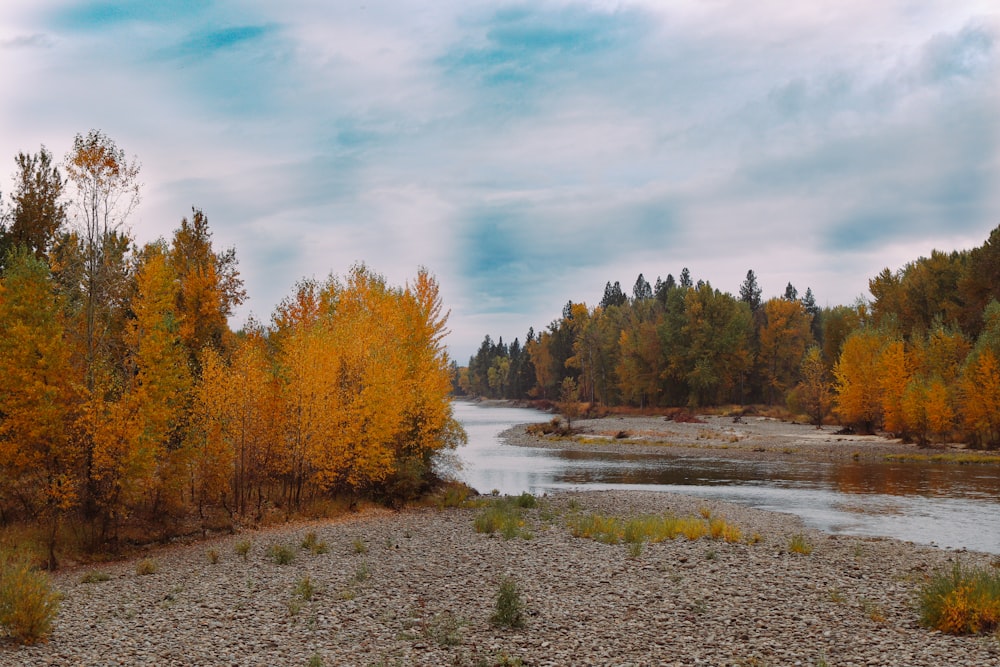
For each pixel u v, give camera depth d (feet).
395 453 111.04
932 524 90.94
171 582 56.95
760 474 150.41
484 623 43.86
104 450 70.90
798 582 55.01
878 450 183.21
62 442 70.74
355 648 38.86
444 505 107.55
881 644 38.58
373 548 71.61
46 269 73.87
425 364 113.91
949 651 36.88
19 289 70.44
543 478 150.00
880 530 86.99
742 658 36.73
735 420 289.94
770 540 77.25
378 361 97.14
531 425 286.46
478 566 62.08
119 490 72.84
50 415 68.03
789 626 42.75
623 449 213.66
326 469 96.22
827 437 218.79
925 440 187.93
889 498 114.21
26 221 100.42
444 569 60.90
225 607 47.96
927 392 186.19
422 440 111.86
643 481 143.64
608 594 51.47
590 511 101.24
